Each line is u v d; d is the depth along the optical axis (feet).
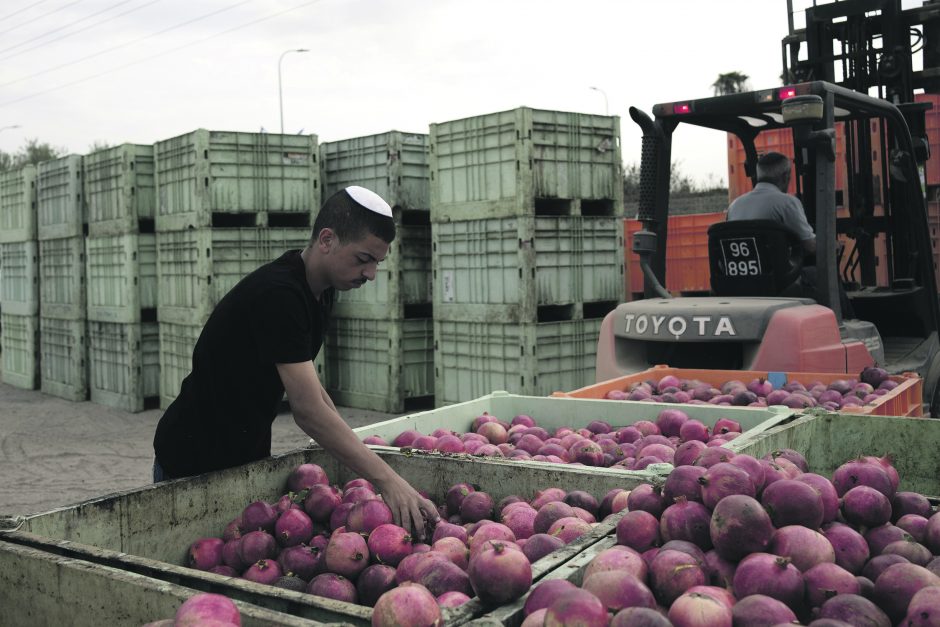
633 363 18.31
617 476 8.65
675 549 6.03
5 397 38.81
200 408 9.12
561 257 26.94
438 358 28.89
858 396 13.97
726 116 21.56
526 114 25.64
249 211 30.66
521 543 7.42
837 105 18.89
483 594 5.61
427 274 31.55
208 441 9.22
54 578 6.31
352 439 8.36
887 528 6.85
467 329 27.84
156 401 34.78
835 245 17.63
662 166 20.29
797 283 19.47
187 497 8.85
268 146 30.96
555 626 4.84
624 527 6.52
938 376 20.39
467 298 27.73
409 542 7.87
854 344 17.11
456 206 27.78
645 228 20.13
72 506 7.84
